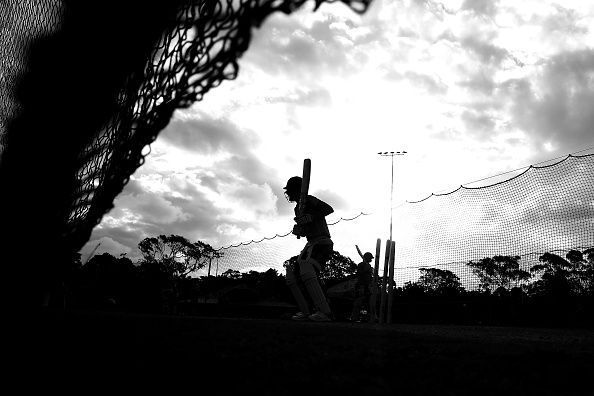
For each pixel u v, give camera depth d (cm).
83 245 274
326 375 154
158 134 231
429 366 177
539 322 1198
